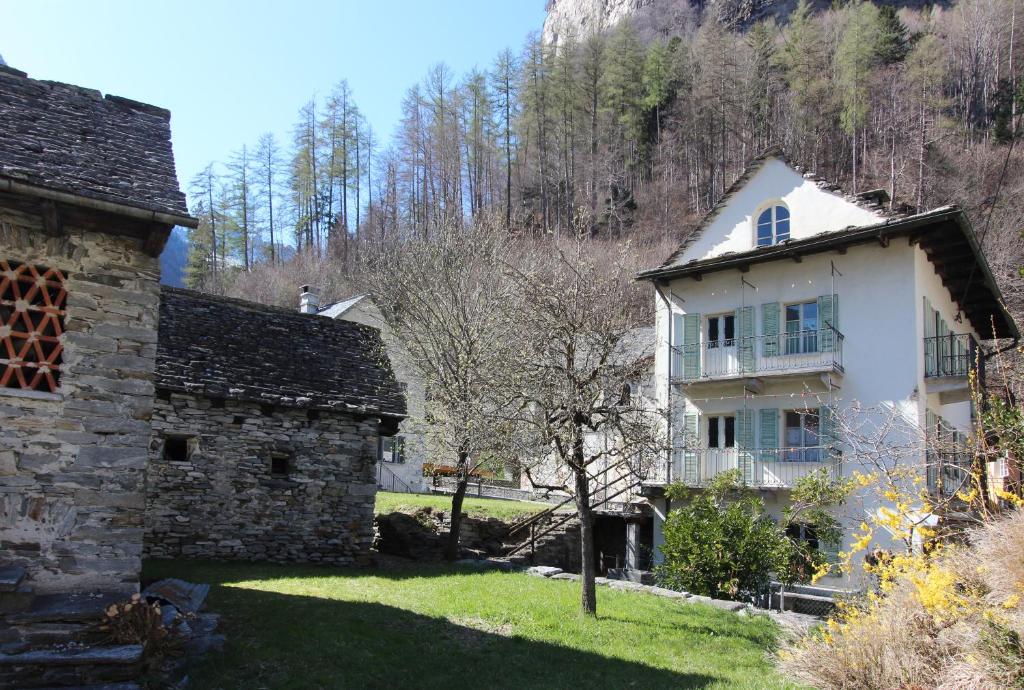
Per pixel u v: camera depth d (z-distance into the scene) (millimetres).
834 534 15266
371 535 15211
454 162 56219
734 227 20609
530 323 11875
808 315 18922
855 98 50125
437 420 18328
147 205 7836
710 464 19562
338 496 15008
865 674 6824
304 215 65562
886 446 11984
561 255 13531
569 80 62594
